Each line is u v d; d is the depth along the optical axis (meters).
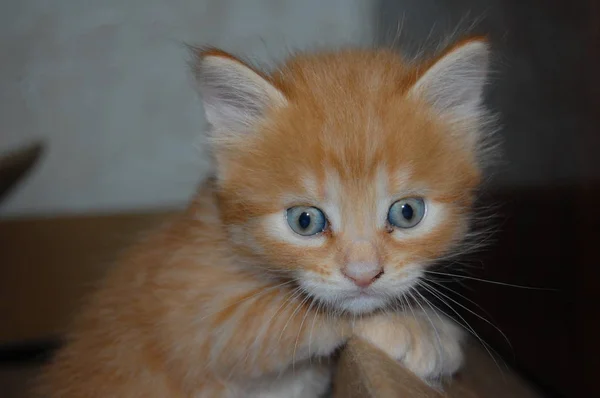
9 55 0.46
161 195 0.49
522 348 0.34
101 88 0.47
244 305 0.29
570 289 0.31
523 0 0.33
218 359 0.29
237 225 0.29
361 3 0.47
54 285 0.44
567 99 0.31
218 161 0.29
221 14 0.47
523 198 0.34
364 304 0.28
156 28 0.47
